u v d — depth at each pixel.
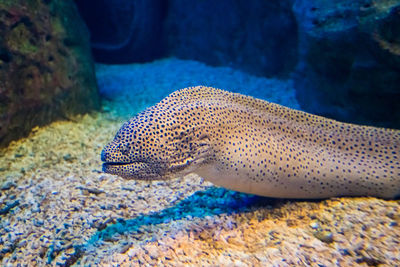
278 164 0.49
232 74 1.40
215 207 0.54
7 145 0.78
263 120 0.51
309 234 0.46
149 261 0.45
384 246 0.43
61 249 0.49
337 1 0.76
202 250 0.46
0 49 0.76
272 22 1.21
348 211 0.48
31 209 0.57
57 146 0.79
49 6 0.92
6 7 0.77
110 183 0.63
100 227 0.52
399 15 0.60
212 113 0.48
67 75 0.94
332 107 0.79
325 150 0.52
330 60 0.76
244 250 0.45
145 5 1.59
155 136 0.46
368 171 0.49
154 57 1.79
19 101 0.79
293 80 1.09
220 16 1.46
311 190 0.50
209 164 0.48
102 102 1.13
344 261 0.42
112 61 1.73
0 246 0.51
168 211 0.54
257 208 0.53
